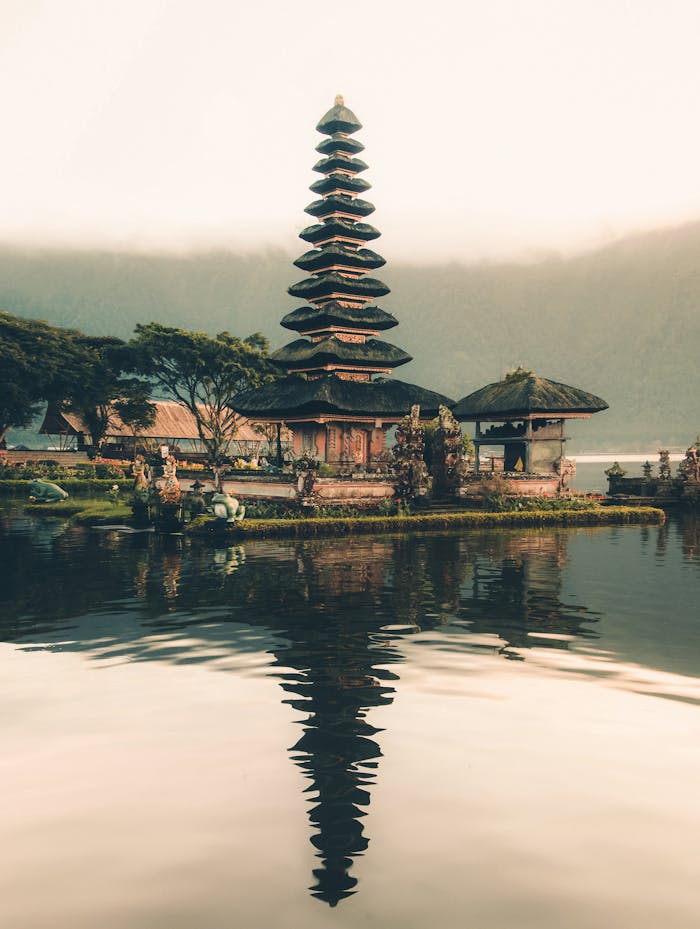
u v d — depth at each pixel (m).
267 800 9.12
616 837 8.26
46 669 14.50
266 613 19.66
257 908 7.07
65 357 91.00
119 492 73.88
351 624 18.38
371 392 59.56
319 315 60.00
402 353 61.94
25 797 9.25
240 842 8.23
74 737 11.09
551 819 8.63
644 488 66.75
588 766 10.00
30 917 6.96
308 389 58.06
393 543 36.59
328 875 7.59
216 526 38.34
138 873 7.66
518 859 7.83
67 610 20.09
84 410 101.44
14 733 11.26
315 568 27.80
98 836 8.37
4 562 29.39
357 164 63.81
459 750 10.55
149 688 13.33
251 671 14.36
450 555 31.98
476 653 15.65
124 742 10.90
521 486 55.22
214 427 90.44
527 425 59.81
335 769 9.98
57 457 99.44
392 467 50.03
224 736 11.12
